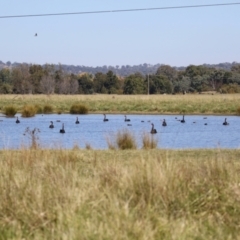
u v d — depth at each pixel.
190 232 11.47
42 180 14.89
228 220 12.60
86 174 17.17
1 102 94.81
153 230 11.27
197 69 192.00
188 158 20.25
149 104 87.56
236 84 175.00
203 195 13.63
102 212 11.80
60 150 20.31
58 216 11.90
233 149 25.83
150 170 14.27
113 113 78.12
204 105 85.19
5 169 16.03
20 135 41.81
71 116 71.44
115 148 28.14
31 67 161.00
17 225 11.89
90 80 168.75
